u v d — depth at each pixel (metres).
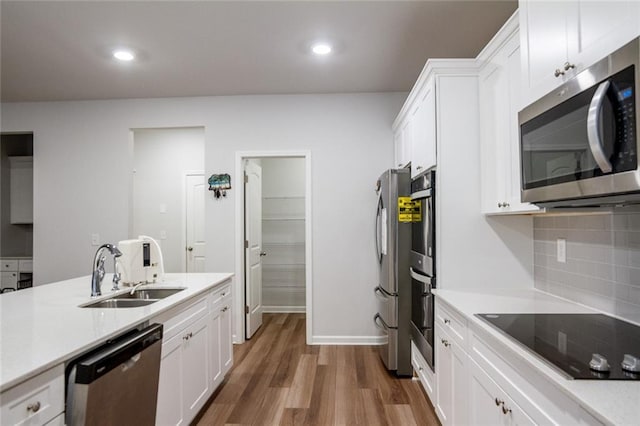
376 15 2.31
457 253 2.19
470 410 1.62
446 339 1.96
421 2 2.18
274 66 3.06
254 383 2.82
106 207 3.87
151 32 2.49
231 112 3.80
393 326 2.92
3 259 4.44
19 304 1.89
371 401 2.53
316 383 2.81
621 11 0.98
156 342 1.63
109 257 3.85
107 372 1.30
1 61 2.93
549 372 1.00
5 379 1.00
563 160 1.23
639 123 0.91
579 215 1.78
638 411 0.79
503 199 1.90
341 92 3.73
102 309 1.77
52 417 1.16
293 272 5.13
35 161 3.90
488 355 1.42
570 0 1.21
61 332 1.42
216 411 2.41
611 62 0.99
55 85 3.45
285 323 4.53
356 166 3.74
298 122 3.77
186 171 5.15
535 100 1.44
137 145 5.19
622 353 1.13
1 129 3.92
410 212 2.89
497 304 1.80
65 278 3.87
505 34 1.81
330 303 3.73
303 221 5.12
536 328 1.41
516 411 1.19
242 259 3.81
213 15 2.29
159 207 5.17
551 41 1.33
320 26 2.44
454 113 2.20
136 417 1.52
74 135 3.88
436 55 2.87
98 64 2.99
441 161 2.20
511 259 2.19
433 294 2.18
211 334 2.51
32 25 2.38
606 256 1.60
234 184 3.78
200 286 2.39
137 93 3.69
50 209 3.90
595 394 0.87
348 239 3.73
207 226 3.81
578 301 1.79
